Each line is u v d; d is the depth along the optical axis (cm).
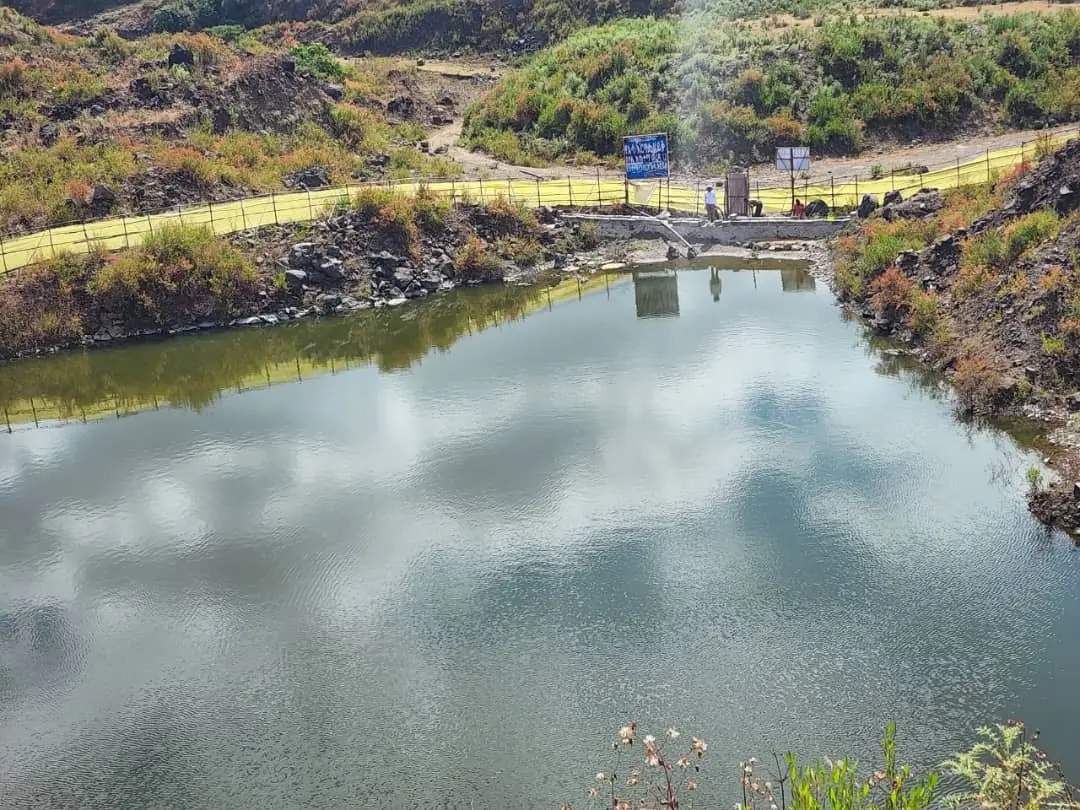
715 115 5009
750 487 1994
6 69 4972
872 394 2411
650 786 1230
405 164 4938
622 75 5600
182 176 4191
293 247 3706
